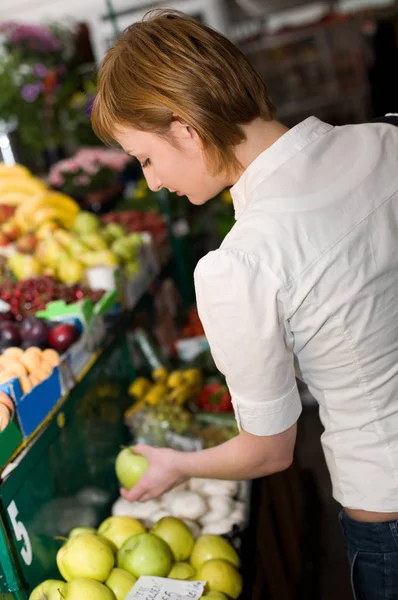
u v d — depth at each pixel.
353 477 1.29
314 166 1.21
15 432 1.59
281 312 1.17
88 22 5.23
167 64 1.17
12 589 1.49
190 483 2.12
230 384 1.25
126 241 3.00
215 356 1.23
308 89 8.31
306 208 1.18
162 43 1.19
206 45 1.19
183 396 2.57
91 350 2.15
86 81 4.74
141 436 2.38
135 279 2.90
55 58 4.61
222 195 4.33
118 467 2.02
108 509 2.15
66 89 4.62
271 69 8.29
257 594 1.75
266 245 1.16
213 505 2.00
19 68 4.39
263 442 1.29
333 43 8.18
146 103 1.19
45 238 2.86
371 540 1.32
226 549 1.79
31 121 4.46
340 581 2.61
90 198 4.24
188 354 3.14
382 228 1.20
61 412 1.85
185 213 4.13
